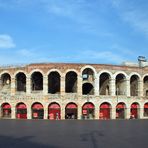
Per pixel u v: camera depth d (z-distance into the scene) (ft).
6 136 104.53
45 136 104.68
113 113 246.68
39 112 239.50
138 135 108.99
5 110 244.22
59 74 242.17
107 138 99.40
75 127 145.48
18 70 242.37
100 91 268.41
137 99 256.11
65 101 238.89
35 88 258.16
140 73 259.39
